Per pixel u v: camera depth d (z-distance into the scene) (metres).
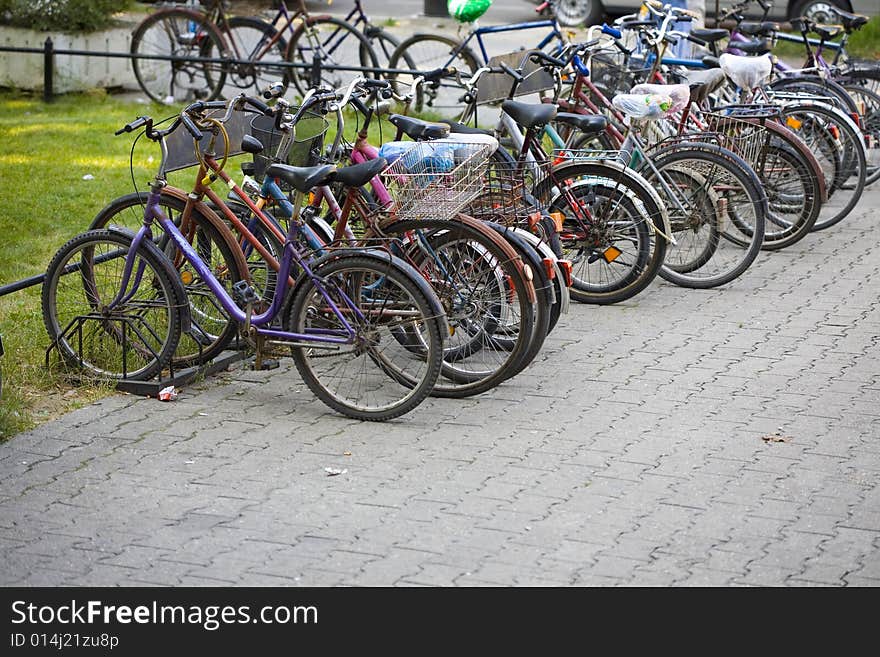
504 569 8.55
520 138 14.63
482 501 9.57
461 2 21.84
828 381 12.33
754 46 19.95
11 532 9.00
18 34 26.80
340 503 9.52
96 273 12.46
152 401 11.69
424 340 12.11
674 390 12.06
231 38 26.38
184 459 10.33
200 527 9.11
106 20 27.69
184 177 20.45
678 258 15.73
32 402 11.43
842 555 8.73
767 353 13.19
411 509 9.43
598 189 14.50
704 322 14.30
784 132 16.88
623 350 13.29
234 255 11.95
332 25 26.69
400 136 13.11
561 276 12.02
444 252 11.98
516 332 12.09
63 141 22.66
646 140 15.73
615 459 10.38
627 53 17.25
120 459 10.30
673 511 9.40
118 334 12.27
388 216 11.84
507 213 12.37
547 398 11.87
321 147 12.52
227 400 11.77
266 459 10.35
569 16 35.84
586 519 9.27
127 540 8.92
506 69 14.77
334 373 12.45
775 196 17.16
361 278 11.32
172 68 26.36
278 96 12.11
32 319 13.64
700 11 22.61
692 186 15.37
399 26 36.31
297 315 11.41
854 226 19.02
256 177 12.70
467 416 11.41
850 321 14.32
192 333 12.39
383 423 11.25
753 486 9.85
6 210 18.06
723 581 8.41
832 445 10.69
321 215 12.58
